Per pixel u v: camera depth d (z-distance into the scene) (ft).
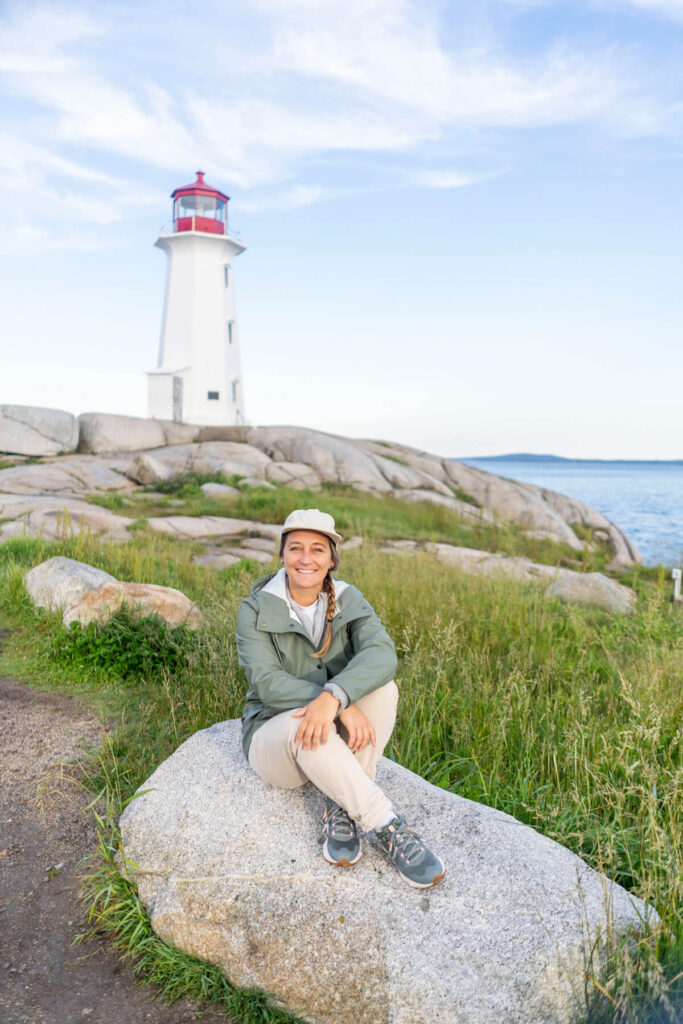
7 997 8.95
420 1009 8.05
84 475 77.25
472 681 18.53
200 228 127.03
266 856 9.36
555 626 28.81
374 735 9.55
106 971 9.51
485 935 8.41
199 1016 8.73
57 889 11.13
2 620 25.93
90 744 15.97
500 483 92.07
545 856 9.80
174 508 66.39
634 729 14.39
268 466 85.61
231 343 133.90
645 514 231.71
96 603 22.77
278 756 9.39
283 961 8.73
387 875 9.05
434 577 32.94
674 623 31.19
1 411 88.89
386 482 86.58
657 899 9.56
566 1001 8.21
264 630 9.84
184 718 16.78
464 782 13.78
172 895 9.71
